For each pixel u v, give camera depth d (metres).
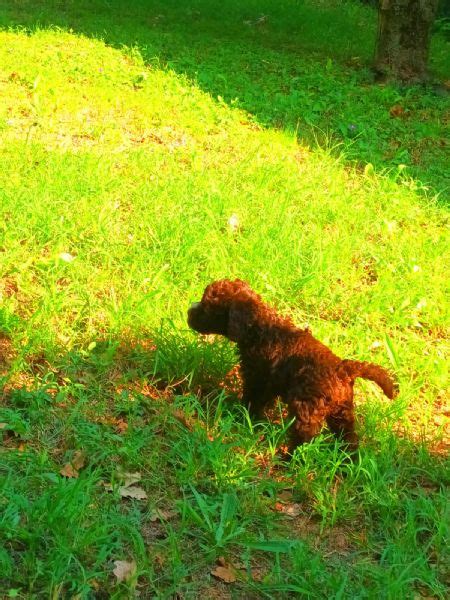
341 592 2.89
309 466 3.27
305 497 3.23
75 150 4.75
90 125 5.07
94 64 6.29
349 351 3.78
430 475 3.34
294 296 4.01
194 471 3.20
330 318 3.99
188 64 6.73
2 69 5.80
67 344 3.61
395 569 3.01
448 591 3.02
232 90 6.18
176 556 2.96
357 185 4.91
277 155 5.13
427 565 3.07
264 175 4.75
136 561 2.94
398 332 3.96
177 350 3.61
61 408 3.38
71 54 6.46
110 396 3.47
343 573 3.01
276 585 2.94
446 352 3.95
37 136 4.84
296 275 4.08
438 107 6.54
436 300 4.16
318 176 4.88
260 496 3.19
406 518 3.17
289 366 3.33
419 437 3.51
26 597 2.83
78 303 3.78
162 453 3.28
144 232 4.18
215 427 3.37
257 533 3.10
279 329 3.36
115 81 5.97
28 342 3.57
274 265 4.06
